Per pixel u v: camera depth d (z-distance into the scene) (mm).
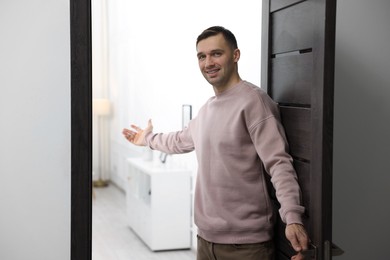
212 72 1850
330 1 1521
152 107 4887
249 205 1854
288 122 1823
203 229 1920
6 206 1672
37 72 1654
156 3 4734
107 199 5562
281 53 1870
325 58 1534
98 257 3666
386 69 2475
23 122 1660
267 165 1746
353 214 2490
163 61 4531
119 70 6051
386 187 2520
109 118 6492
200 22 3609
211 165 1889
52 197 1690
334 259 2480
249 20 2855
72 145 1632
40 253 1696
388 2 2445
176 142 2168
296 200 1643
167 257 3656
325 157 1559
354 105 2447
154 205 3771
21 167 1670
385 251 2537
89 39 1623
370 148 2486
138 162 4277
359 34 2428
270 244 1905
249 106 1784
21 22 1635
